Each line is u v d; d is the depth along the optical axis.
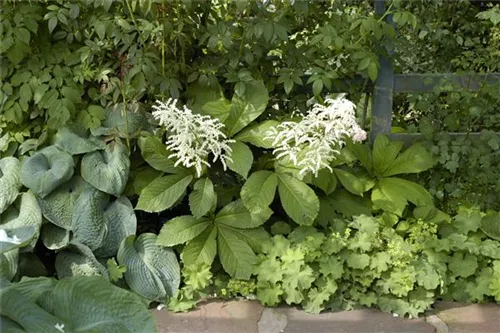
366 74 3.31
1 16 3.05
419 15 3.76
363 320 2.81
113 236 3.04
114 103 3.21
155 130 3.18
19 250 2.84
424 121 3.38
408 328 2.75
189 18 3.11
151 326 1.64
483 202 3.36
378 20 3.17
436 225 3.13
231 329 2.75
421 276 2.83
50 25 3.01
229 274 2.95
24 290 1.67
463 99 3.34
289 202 2.99
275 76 3.34
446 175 3.42
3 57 3.12
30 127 3.25
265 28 2.99
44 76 3.11
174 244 2.95
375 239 2.96
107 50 3.23
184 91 3.32
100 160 3.08
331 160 3.10
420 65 3.92
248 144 3.31
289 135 2.95
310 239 2.94
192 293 2.94
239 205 3.11
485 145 3.37
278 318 2.82
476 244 3.03
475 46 3.70
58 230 3.04
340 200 3.25
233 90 3.41
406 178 3.47
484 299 2.95
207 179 3.06
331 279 2.88
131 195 3.16
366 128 3.66
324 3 3.35
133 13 3.14
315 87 3.08
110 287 1.68
